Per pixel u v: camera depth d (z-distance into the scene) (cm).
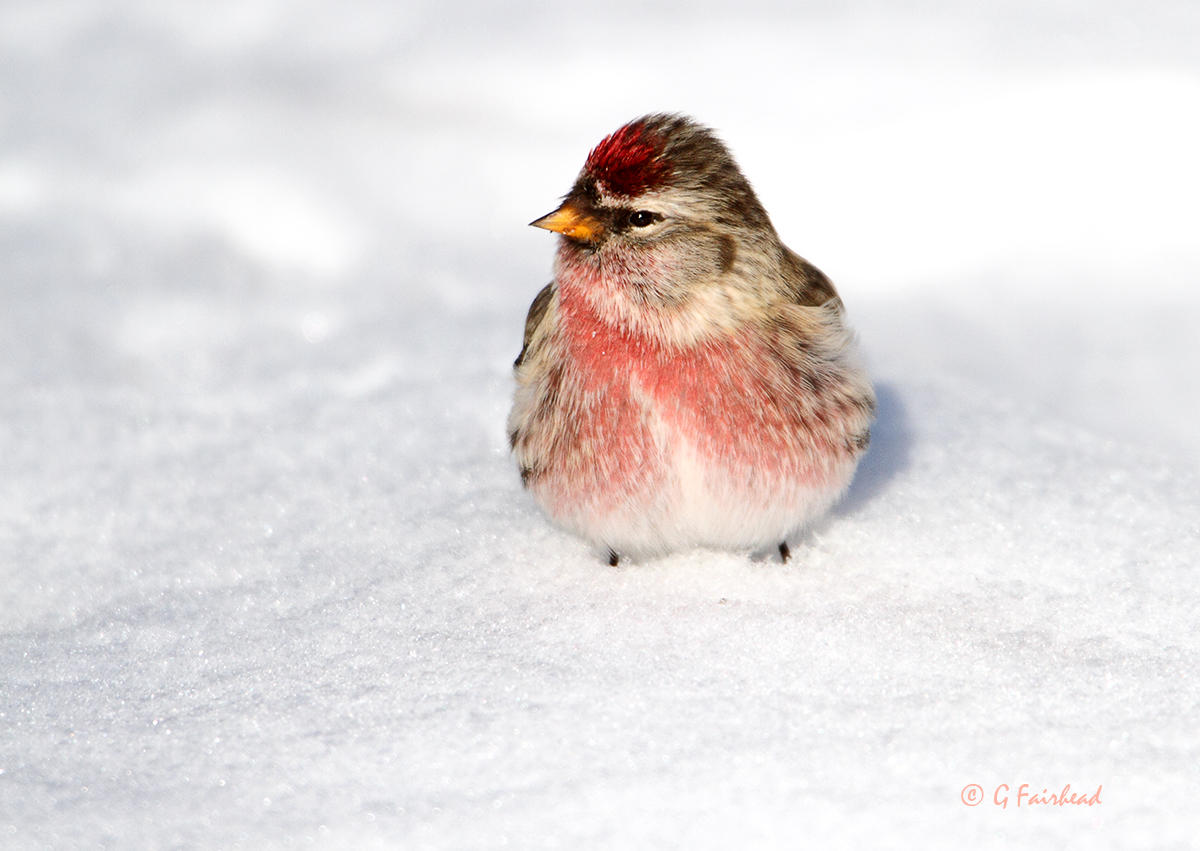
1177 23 1655
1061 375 1149
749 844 519
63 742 613
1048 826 524
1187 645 661
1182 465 889
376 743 595
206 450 977
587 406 741
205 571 805
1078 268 1302
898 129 1501
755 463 738
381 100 1722
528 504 869
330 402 1053
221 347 1206
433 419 1005
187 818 550
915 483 867
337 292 1334
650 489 739
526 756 578
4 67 1844
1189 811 530
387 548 818
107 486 923
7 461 963
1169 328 1212
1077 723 589
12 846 537
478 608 732
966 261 1317
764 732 589
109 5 2011
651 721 600
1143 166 1414
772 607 713
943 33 1706
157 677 677
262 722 620
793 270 795
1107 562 757
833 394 755
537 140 1634
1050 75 1555
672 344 732
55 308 1300
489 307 1269
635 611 716
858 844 517
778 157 1469
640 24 1822
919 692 619
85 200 1529
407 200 1516
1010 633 677
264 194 1501
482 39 1831
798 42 1717
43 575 809
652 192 721
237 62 1842
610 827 530
